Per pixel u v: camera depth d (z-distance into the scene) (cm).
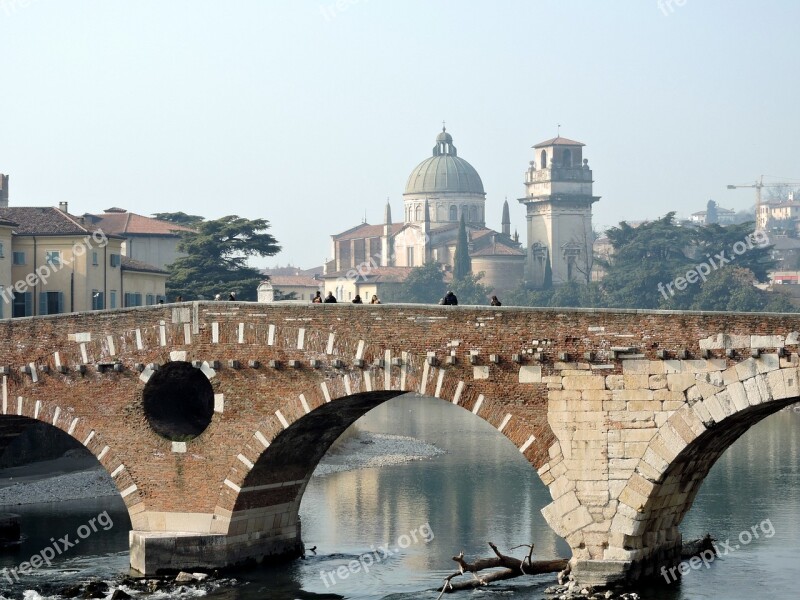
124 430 11012
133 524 10962
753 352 8969
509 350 9688
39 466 17312
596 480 9425
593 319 9450
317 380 10369
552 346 9556
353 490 15838
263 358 10531
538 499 14875
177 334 10819
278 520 11294
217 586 10438
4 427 12194
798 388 8850
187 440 10794
